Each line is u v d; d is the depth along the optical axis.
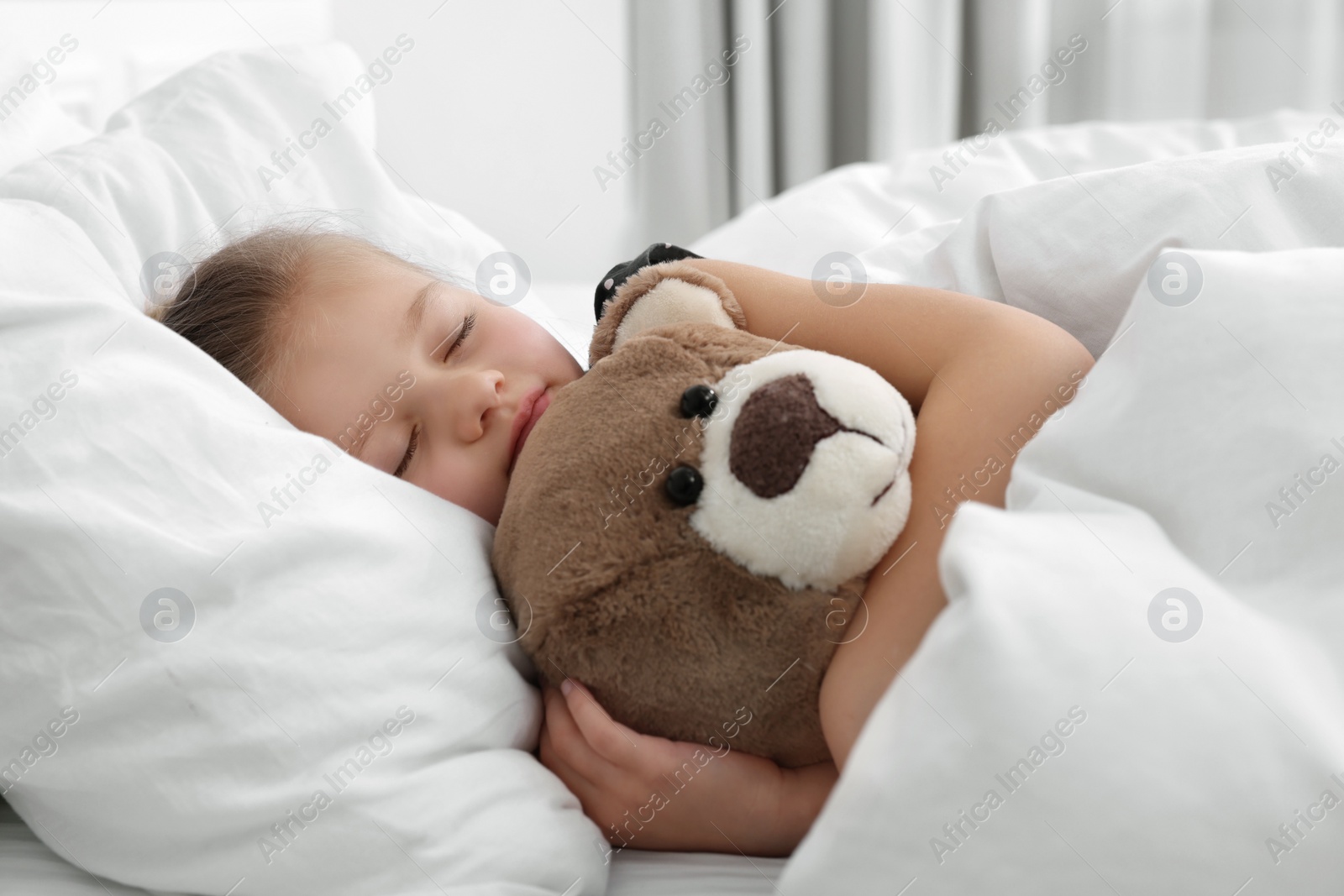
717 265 0.85
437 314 0.81
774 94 2.66
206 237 1.04
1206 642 0.49
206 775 0.60
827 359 0.64
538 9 2.56
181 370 0.72
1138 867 0.48
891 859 0.50
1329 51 2.27
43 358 0.67
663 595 0.62
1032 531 0.54
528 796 0.64
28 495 0.63
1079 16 2.40
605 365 0.70
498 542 0.69
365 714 0.62
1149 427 0.58
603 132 2.63
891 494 0.61
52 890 0.64
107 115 1.71
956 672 0.50
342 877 0.60
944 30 2.49
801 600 0.61
